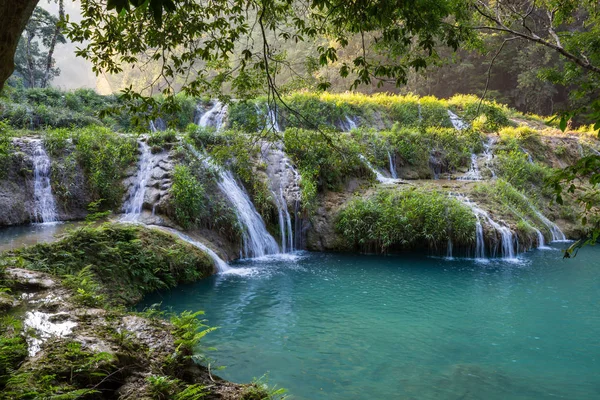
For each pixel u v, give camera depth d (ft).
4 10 9.66
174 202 41.91
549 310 30.71
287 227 48.14
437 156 68.90
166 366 14.33
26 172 42.86
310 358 22.63
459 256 46.68
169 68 20.51
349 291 34.06
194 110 75.10
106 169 45.80
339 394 19.11
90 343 14.39
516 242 48.47
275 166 51.93
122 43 20.12
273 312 29.27
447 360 22.86
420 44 17.54
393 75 18.13
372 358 22.82
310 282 36.17
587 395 19.60
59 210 43.06
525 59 122.72
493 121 33.55
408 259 44.75
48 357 13.15
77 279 22.65
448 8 17.12
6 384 11.51
